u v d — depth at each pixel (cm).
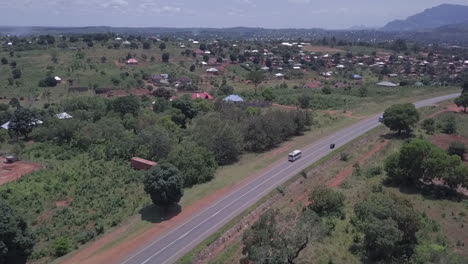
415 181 5481
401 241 3891
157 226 4816
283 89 15100
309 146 7700
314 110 11200
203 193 5716
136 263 4047
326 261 3794
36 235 4719
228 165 6962
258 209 5122
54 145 8275
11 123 9031
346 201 5041
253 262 3272
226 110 9406
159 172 5047
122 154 7325
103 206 5428
